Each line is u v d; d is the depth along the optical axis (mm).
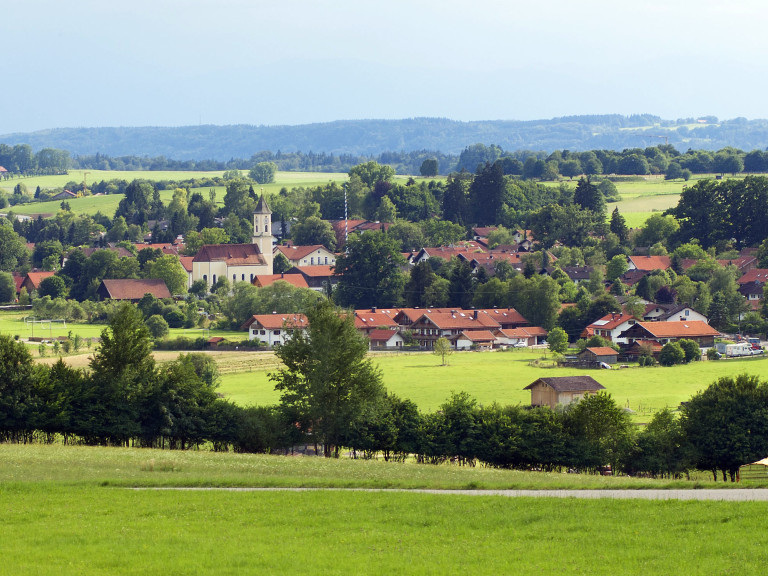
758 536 131125
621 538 131875
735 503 151375
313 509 153250
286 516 148250
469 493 171250
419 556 125250
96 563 122562
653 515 144125
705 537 131625
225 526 142125
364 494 167500
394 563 122000
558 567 120062
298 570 119750
